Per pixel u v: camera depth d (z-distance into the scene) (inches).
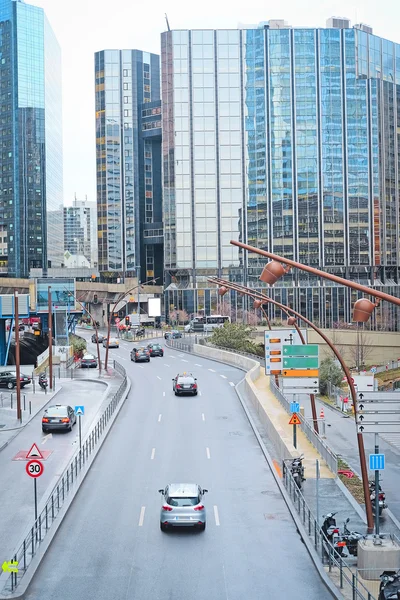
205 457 1455.5
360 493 1215.6
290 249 6205.7
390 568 827.4
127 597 772.6
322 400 2539.4
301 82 6230.3
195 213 6245.1
